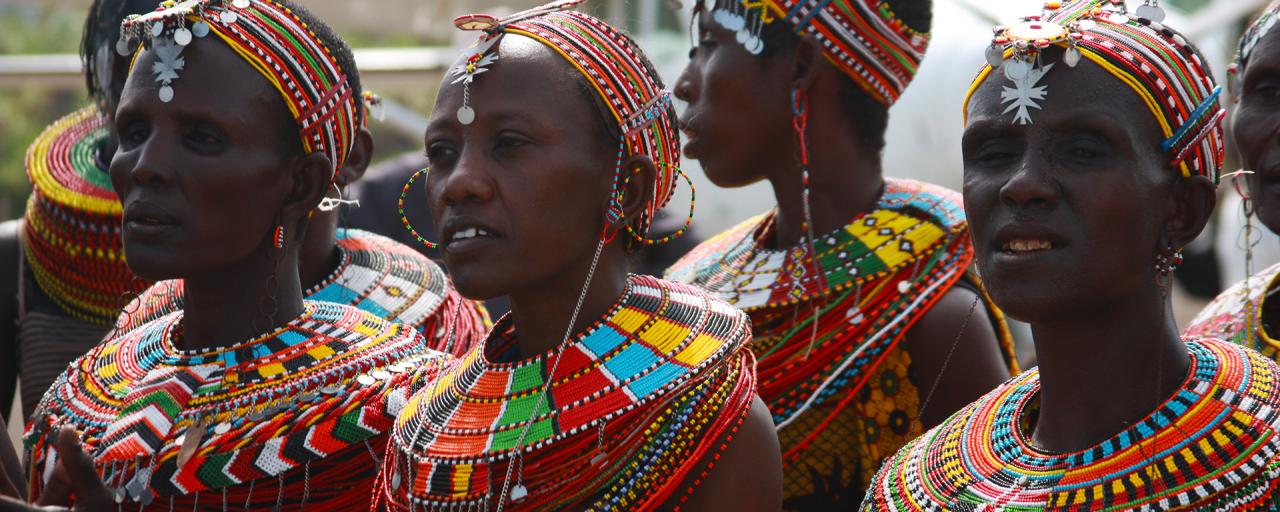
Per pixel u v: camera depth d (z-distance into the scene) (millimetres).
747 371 3283
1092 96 2838
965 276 4359
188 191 3473
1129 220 2824
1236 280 7379
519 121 3107
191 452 3471
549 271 3146
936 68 8383
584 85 3168
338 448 3512
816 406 4219
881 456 4219
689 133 4500
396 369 3650
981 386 4145
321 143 3662
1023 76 2883
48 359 4730
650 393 3086
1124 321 2900
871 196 4438
